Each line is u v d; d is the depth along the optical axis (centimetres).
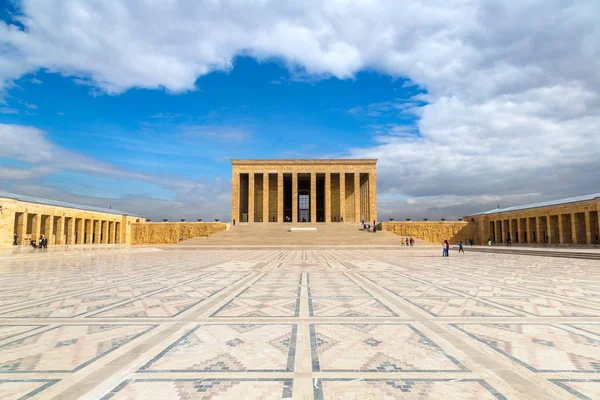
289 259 2866
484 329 728
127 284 1404
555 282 1466
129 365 529
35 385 459
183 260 2795
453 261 2684
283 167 7569
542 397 429
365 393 439
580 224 5012
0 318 820
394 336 679
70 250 3900
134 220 7506
